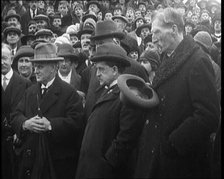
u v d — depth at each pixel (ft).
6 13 35.78
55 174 14.94
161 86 11.70
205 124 10.75
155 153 11.43
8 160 16.20
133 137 12.01
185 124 10.89
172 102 11.35
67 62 19.29
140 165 11.82
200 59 11.25
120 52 12.95
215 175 11.44
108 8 43.80
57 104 15.25
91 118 12.91
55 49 15.40
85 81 18.51
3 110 16.53
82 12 40.47
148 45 21.34
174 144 10.98
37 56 15.12
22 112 15.64
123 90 11.71
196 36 19.15
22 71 19.67
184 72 11.34
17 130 15.19
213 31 31.76
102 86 15.28
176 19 11.73
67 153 15.23
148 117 11.90
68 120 15.02
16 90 16.79
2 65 16.85
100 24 16.48
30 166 15.11
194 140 10.82
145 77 15.56
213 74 11.34
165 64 11.71
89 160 12.46
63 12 40.93
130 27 35.63
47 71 15.25
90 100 15.53
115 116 12.48
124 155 11.98
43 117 14.89
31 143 15.17
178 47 11.59
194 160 11.21
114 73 12.96
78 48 24.48
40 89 15.51
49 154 14.92
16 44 26.05
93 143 12.50
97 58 12.88
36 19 33.17
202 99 10.91
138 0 44.93
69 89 15.53
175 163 11.21
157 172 11.43
